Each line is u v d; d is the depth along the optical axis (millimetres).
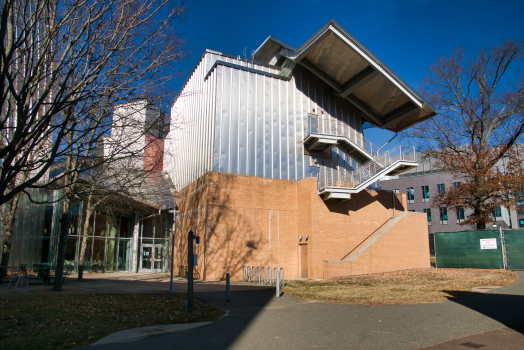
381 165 26688
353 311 10852
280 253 25109
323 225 25000
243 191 24594
